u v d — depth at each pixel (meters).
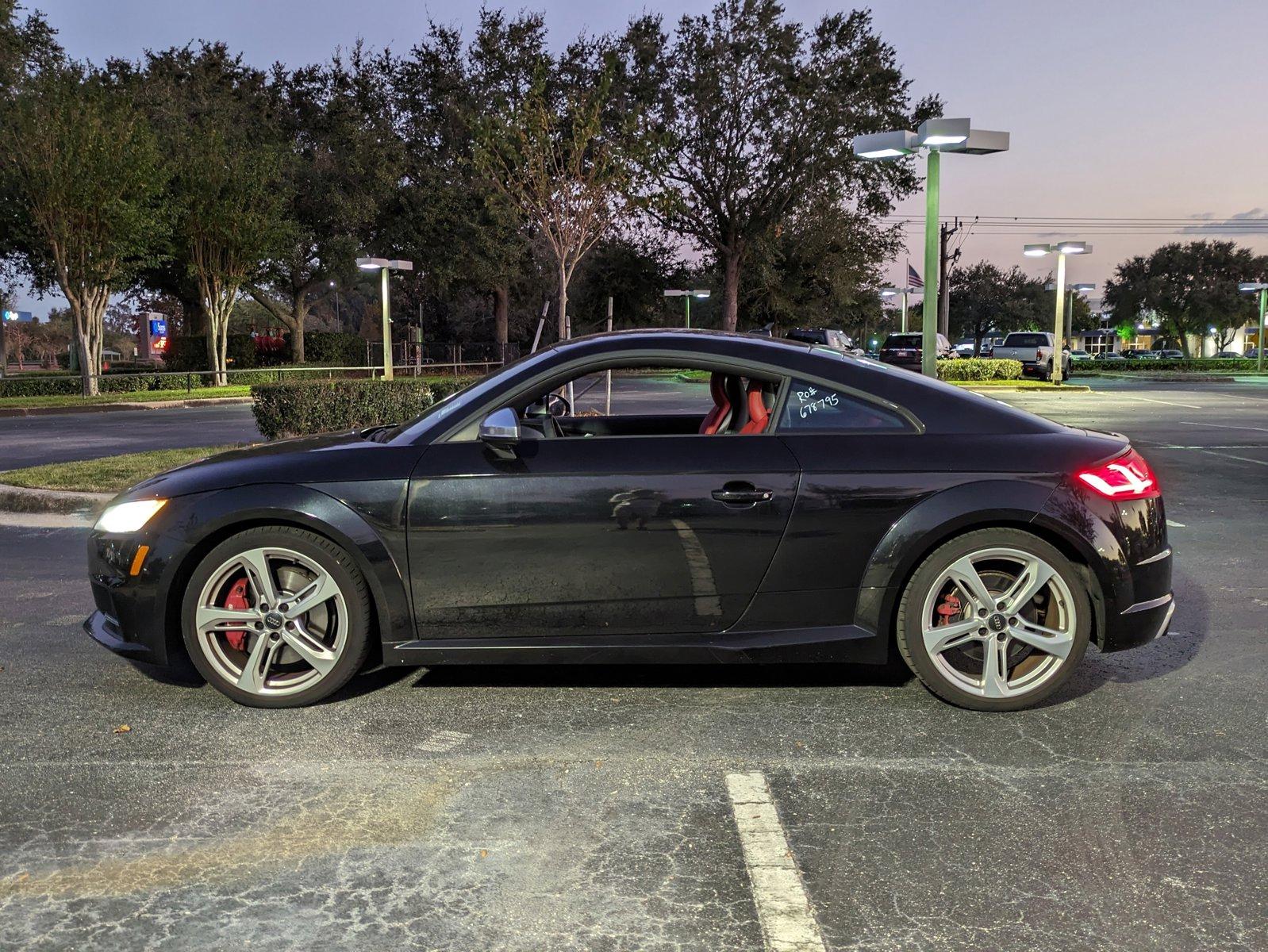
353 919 2.32
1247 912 2.35
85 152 23.84
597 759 3.27
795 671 4.17
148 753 3.33
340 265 34.91
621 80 34.81
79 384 25.83
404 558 3.60
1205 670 4.20
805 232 40.50
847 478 3.55
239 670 3.76
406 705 3.78
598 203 16.39
